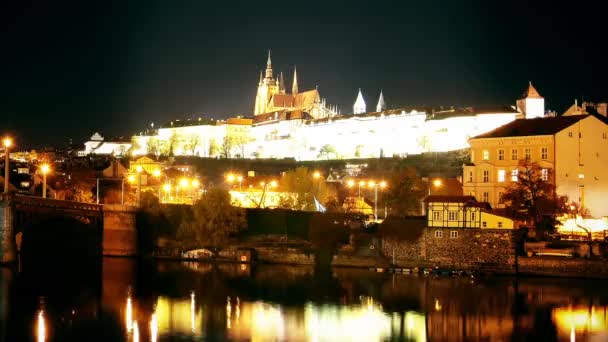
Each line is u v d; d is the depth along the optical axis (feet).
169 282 571.28
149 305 494.18
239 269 635.66
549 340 417.28
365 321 458.50
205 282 573.33
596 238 606.55
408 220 630.33
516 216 615.16
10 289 534.37
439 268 608.19
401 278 583.99
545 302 496.23
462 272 593.01
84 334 424.46
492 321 454.81
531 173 650.02
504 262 588.09
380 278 585.63
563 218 631.97
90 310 478.59
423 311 479.82
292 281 578.25
